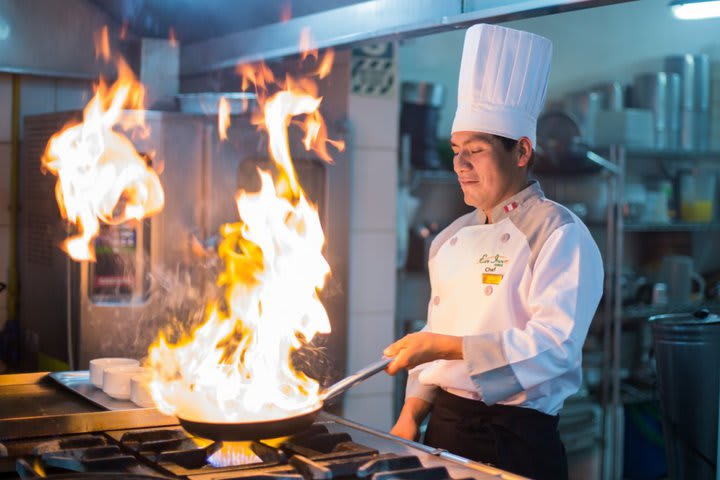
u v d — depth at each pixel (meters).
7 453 1.34
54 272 2.50
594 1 1.44
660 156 4.30
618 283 3.66
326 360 2.84
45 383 1.81
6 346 2.71
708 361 2.10
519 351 1.56
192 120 2.51
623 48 4.32
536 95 1.75
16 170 2.74
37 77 2.73
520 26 4.06
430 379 1.78
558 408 1.71
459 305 1.79
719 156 4.37
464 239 1.82
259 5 2.17
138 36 2.71
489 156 1.71
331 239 2.84
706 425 2.10
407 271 3.66
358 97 3.11
